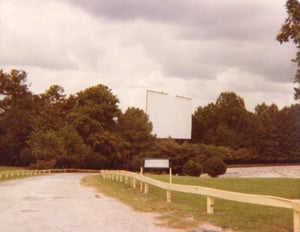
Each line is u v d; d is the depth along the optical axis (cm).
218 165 6425
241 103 13362
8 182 3553
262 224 1131
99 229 1076
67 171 7825
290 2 1515
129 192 2181
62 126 9350
